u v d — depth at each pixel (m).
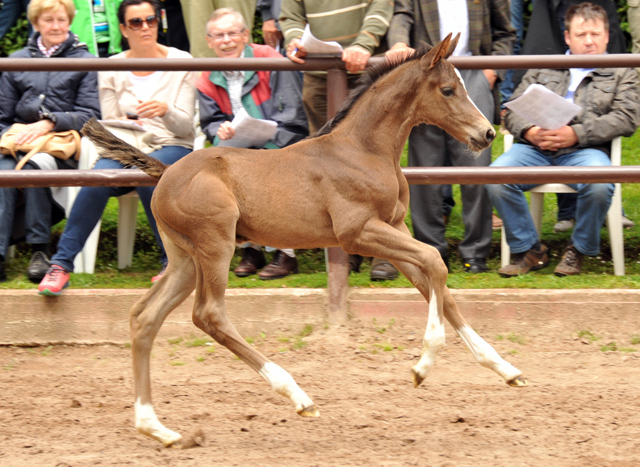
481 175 7.89
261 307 8.23
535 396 6.45
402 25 8.55
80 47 9.04
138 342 5.69
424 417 6.01
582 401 6.30
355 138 5.91
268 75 8.67
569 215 10.11
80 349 8.18
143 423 5.49
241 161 5.77
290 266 8.84
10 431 5.82
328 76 8.01
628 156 11.95
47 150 8.55
